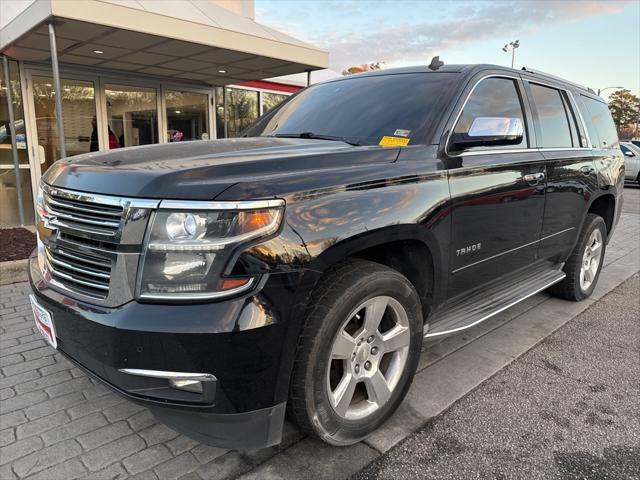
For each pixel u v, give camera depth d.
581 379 3.22
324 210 2.10
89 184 2.10
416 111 2.99
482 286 3.31
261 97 12.42
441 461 2.38
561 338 3.90
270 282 1.89
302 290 1.97
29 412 2.78
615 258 6.73
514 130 2.88
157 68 9.04
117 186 2.00
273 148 2.60
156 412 2.04
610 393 3.04
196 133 10.94
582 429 2.66
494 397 2.98
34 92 8.33
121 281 1.91
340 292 2.16
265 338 1.88
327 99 3.58
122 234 1.91
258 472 2.29
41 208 2.48
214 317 1.81
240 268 1.85
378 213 2.28
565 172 3.94
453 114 2.93
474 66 3.28
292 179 2.09
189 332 1.80
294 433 2.60
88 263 2.07
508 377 3.24
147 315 1.83
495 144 2.90
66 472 2.28
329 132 3.16
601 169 4.59
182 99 10.56
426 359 3.48
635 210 12.06
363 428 2.42
